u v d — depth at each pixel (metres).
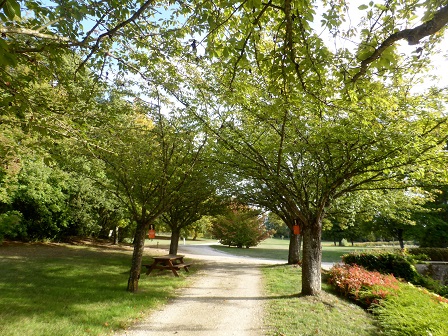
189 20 4.22
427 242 22.30
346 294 8.88
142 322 6.10
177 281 10.33
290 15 2.97
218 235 30.19
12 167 8.34
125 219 21.48
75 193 18.38
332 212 11.40
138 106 7.68
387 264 13.41
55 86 5.48
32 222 17.17
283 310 7.04
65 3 3.50
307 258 8.73
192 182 9.62
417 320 5.70
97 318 5.91
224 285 10.04
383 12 3.39
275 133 8.02
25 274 9.43
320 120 6.57
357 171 7.20
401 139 6.00
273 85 3.89
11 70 4.97
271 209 14.03
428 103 6.66
